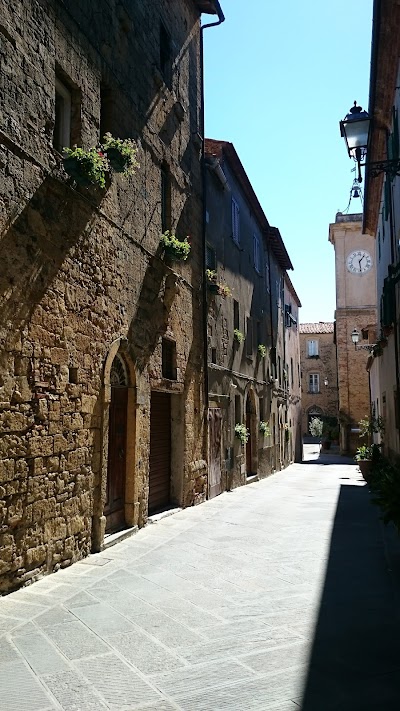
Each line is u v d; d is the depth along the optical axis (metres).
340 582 6.52
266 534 9.34
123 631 4.92
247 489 16.59
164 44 11.66
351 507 12.73
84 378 7.54
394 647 4.62
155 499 11.02
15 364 6.02
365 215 19.95
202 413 13.30
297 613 5.45
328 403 54.78
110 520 8.58
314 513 11.77
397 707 3.64
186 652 4.50
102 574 6.70
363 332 26.56
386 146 13.47
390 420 14.95
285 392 29.08
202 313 13.61
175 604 5.67
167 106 11.41
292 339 34.75
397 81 10.75
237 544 8.51
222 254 16.09
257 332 21.27
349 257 37.44
